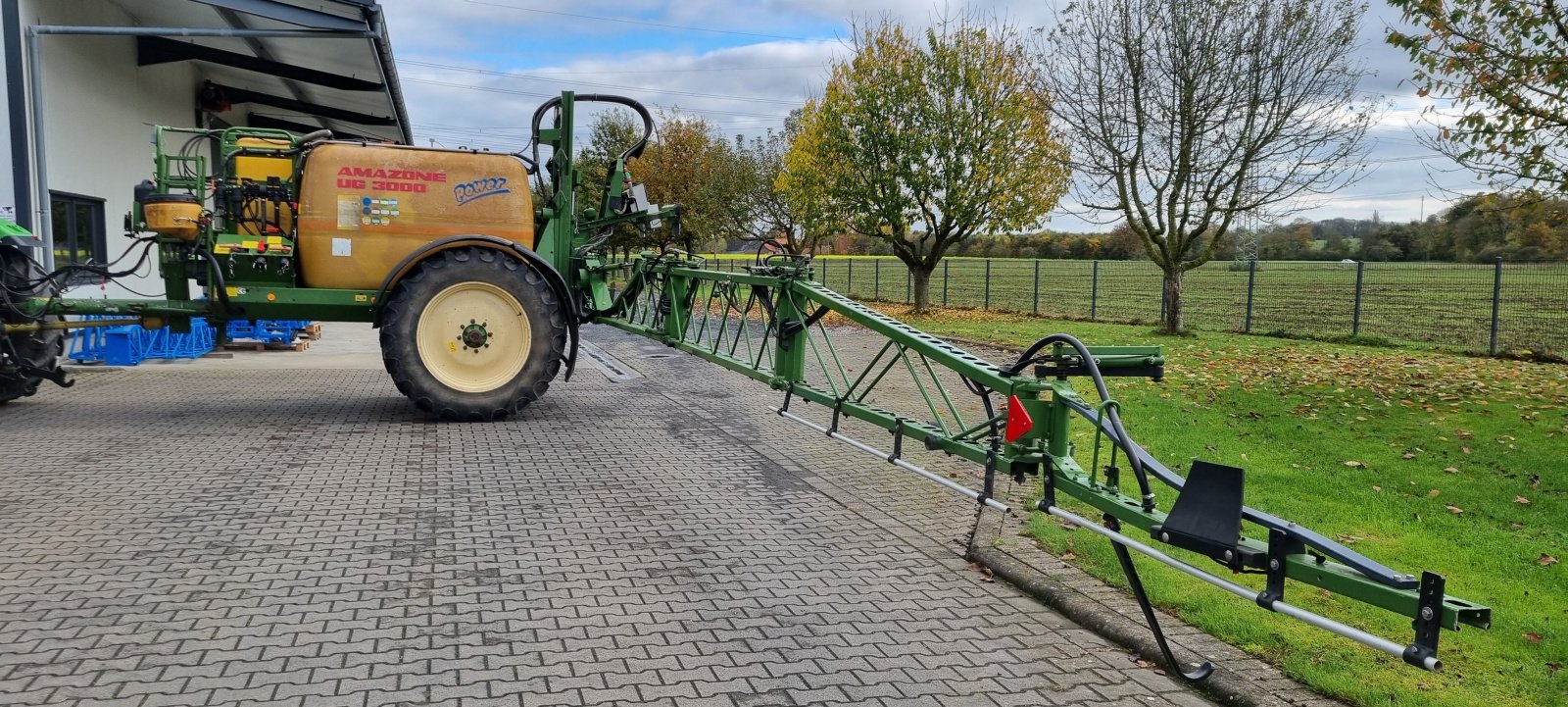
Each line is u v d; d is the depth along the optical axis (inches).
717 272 295.4
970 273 1464.1
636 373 475.8
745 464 281.4
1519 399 377.7
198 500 222.1
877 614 170.4
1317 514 231.6
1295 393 394.9
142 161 540.1
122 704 125.9
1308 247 1630.2
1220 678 143.8
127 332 433.4
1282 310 857.5
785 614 168.2
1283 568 125.3
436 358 318.0
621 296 367.9
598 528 213.5
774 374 272.5
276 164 320.8
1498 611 173.0
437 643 149.2
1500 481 258.8
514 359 326.3
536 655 146.5
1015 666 150.8
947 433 205.3
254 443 283.1
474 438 300.8
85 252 469.4
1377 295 970.7
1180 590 179.6
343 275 319.0
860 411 232.8
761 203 1285.7
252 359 474.3
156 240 315.9
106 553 184.4
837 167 843.4
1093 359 166.1
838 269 1610.5
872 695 138.1
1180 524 139.0
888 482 264.5
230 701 127.8
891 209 820.6
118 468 249.4
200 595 164.9
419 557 188.9
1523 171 340.5
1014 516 232.2
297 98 762.8
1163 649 147.3
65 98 435.8
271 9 406.3
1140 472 149.3
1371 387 406.3
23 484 231.3
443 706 129.0
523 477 255.6
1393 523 225.6
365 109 765.9
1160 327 713.6
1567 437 307.7
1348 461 281.6
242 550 188.9
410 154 323.0
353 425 315.3
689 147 1256.2
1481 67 336.8
